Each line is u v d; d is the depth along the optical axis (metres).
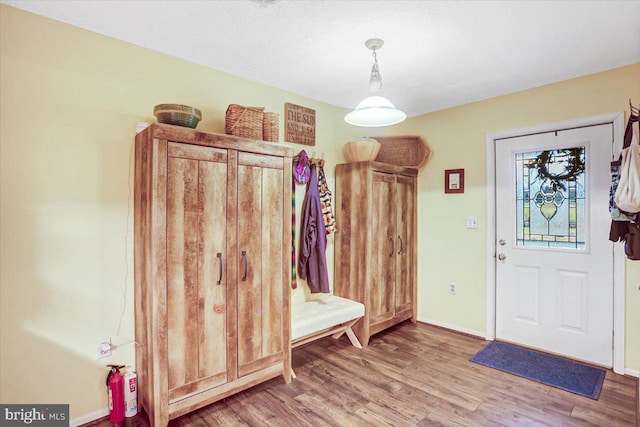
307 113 3.13
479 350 2.89
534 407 2.05
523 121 2.91
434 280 3.50
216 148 2.03
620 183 1.91
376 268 3.11
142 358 1.99
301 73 2.60
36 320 1.79
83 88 1.93
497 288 3.12
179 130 1.86
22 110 1.75
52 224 1.83
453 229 3.36
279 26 1.92
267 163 2.29
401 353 2.85
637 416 1.95
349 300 3.09
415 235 3.59
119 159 2.04
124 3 1.70
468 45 2.14
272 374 2.30
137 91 2.12
